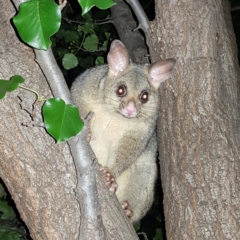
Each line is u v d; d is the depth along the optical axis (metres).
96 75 1.21
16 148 0.97
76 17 1.56
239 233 1.05
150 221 1.62
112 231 1.00
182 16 1.11
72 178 0.98
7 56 0.99
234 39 1.40
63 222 0.98
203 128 1.09
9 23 1.00
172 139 1.11
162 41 1.12
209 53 1.10
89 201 0.93
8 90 0.89
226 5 1.41
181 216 1.08
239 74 1.34
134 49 1.39
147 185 1.29
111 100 1.20
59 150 0.98
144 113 1.21
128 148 1.21
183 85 1.10
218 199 1.07
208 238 1.06
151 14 1.71
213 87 1.10
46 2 0.84
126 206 1.26
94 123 1.20
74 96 1.21
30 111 0.97
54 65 0.91
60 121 0.88
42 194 0.97
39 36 0.84
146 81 1.21
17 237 1.28
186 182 1.08
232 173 1.08
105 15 1.66
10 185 0.98
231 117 1.10
